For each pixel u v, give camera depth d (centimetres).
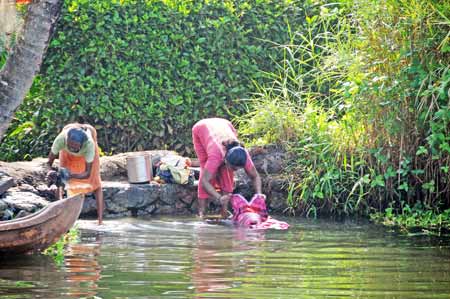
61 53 2272
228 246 1488
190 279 1169
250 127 2188
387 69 1909
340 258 1357
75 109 2294
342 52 2005
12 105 1396
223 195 1933
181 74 2333
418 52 1858
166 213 2028
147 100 2316
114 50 2275
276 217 1955
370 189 1962
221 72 2372
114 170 2119
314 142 2041
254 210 1850
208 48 2352
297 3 2452
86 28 2250
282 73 2423
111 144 2352
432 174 1927
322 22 2411
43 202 1655
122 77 2288
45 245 1376
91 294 1070
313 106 2230
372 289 1104
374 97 1905
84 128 1766
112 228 1734
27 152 2383
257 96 2392
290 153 2094
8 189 1725
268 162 2094
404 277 1190
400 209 1972
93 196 1955
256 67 2391
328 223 1839
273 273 1217
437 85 1850
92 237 1602
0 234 1315
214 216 1961
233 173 1958
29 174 1916
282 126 2130
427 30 1864
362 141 1966
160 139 2358
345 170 1977
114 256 1373
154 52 2306
